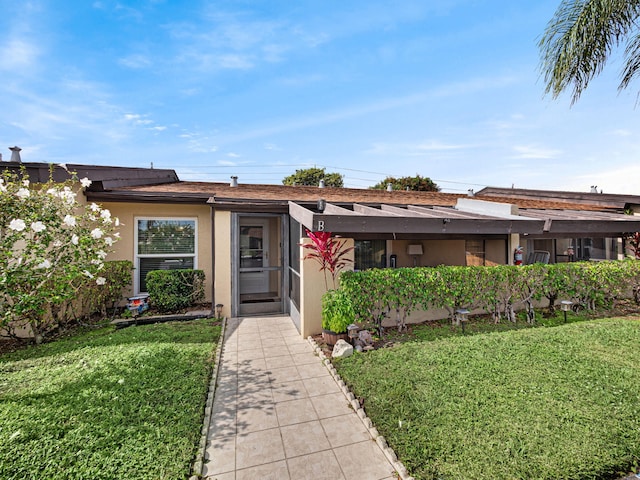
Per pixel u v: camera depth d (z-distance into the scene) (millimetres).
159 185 9641
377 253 10469
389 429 3115
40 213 4660
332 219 5453
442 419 3195
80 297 6625
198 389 3832
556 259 11656
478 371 4203
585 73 5684
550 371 4199
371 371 4305
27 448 2734
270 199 8188
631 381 3932
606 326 6125
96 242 5090
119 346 5223
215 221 7402
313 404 3736
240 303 7668
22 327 5582
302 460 2865
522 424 3088
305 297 6023
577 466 2572
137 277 7977
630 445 2801
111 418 3189
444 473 2557
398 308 6168
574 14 5500
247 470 2746
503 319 6949
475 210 9133
